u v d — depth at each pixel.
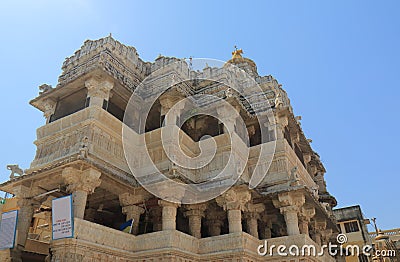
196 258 16.00
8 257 14.61
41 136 18.73
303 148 25.70
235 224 16.31
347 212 37.59
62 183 16.59
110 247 14.48
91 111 17.22
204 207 18.17
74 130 17.28
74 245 12.88
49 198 17.97
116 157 17.36
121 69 21.12
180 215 20.73
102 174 15.70
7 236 14.34
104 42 21.25
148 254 15.07
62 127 18.05
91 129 16.55
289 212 17.45
